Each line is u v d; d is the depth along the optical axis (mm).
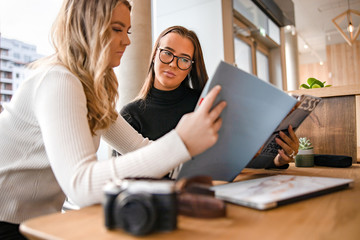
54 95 619
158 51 1466
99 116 815
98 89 772
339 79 8062
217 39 3094
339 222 399
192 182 458
